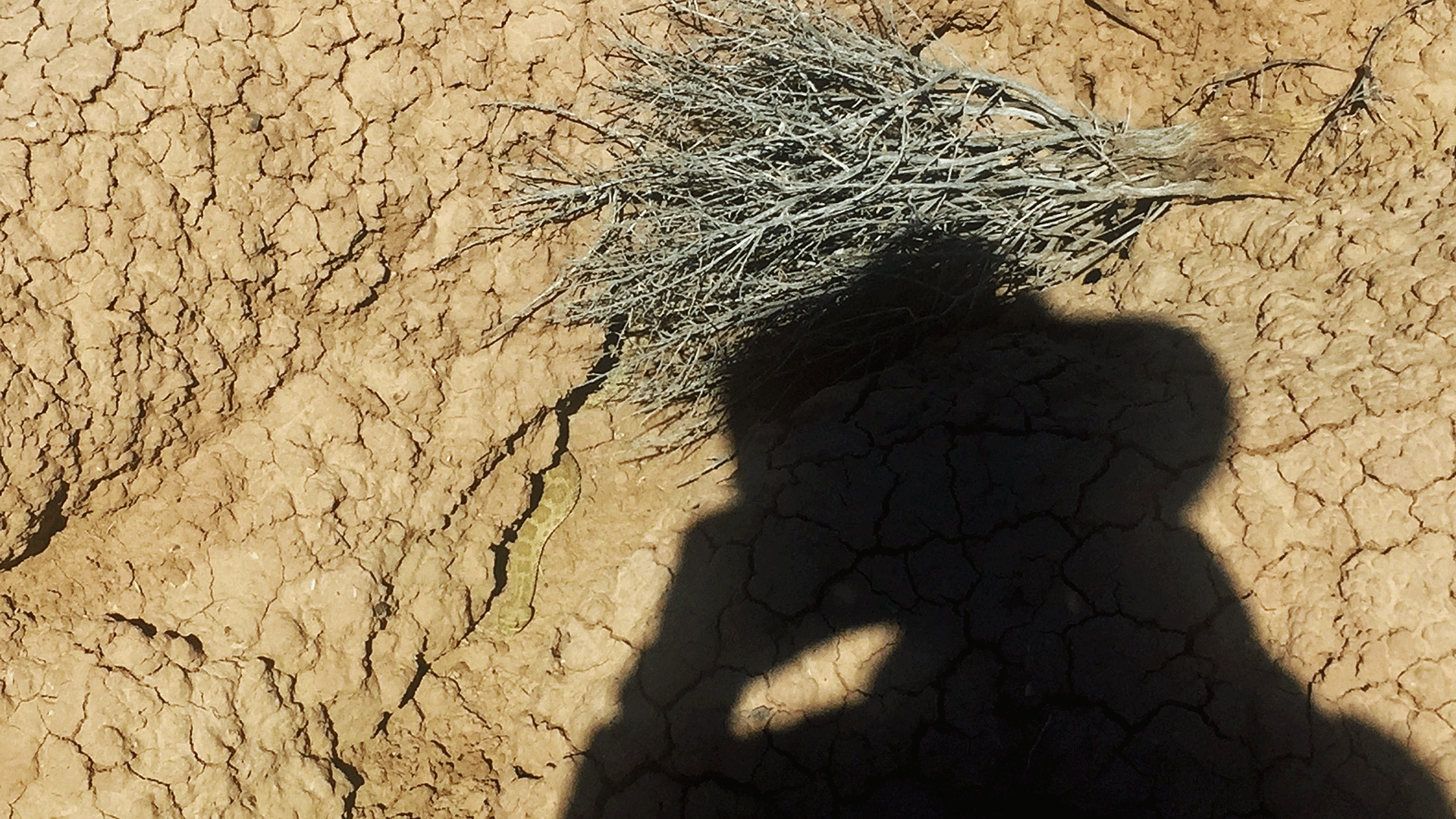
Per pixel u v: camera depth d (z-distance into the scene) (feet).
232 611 2.98
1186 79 3.52
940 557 2.88
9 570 2.84
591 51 3.18
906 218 3.21
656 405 3.49
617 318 3.45
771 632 2.93
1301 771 2.65
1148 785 2.71
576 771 2.99
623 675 3.02
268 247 2.95
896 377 3.13
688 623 2.99
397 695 3.17
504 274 3.24
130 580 2.93
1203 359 2.93
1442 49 3.10
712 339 3.38
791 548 2.96
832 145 3.22
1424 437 2.71
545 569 3.48
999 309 3.35
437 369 3.24
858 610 2.89
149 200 2.79
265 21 2.86
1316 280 3.00
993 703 2.79
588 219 3.31
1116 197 3.24
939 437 2.97
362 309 3.13
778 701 2.89
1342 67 3.32
